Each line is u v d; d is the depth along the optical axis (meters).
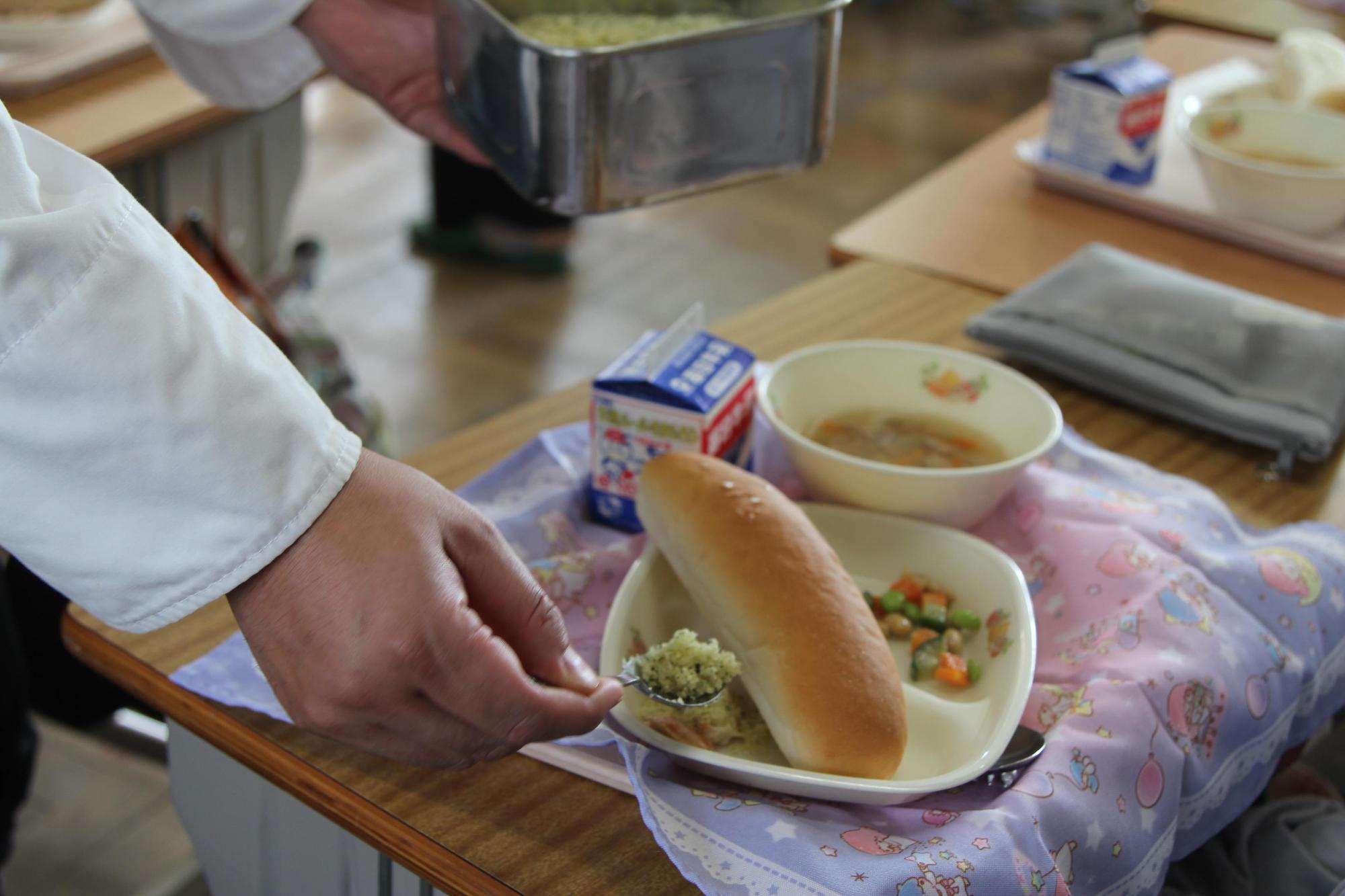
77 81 1.49
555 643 0.55
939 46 4.27
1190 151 1.43
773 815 0.59
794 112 0.76
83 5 1.57
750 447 0.89
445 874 0.60
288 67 1.16
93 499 0.50
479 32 0.76
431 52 0.98
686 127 0.74
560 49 0.70
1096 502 0.83
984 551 0.76
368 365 2.53
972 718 0.67
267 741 0.66
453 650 0.49
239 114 1.48
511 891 0.58
